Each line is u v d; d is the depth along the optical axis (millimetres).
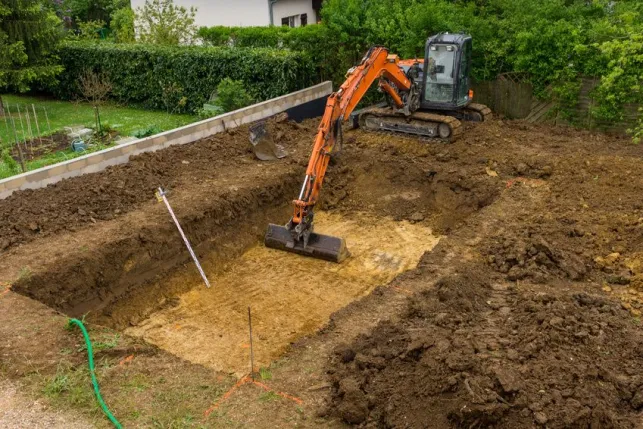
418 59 17500
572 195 12164
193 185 12977
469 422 5824
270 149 14773
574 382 6250
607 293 8930
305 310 10156
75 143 16781
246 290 10852
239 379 7348
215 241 11883
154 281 10727
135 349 7758
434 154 14922
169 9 23594
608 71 15680
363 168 14750
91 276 9953
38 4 20828
